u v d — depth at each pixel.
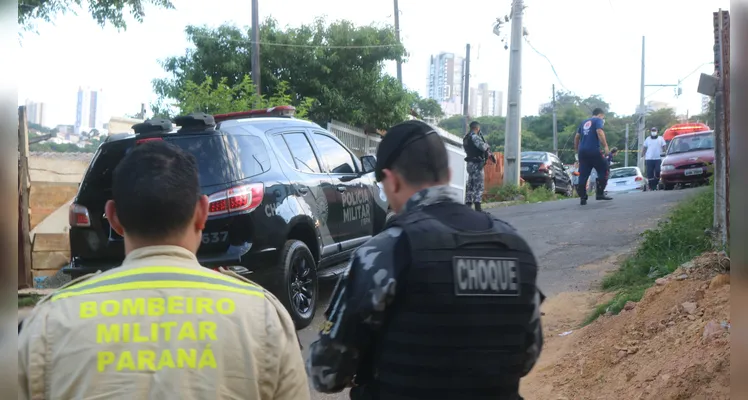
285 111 6.91
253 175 5.66
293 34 19.42
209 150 5.48
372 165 7.64
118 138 5.68
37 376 1.55
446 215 2.05
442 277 1.92
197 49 18.89
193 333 1.60
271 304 1.73
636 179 24.38
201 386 1.57
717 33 5.88
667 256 6.65
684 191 14.02
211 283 1.69
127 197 1.70
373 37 19.61
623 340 4.54
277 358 1.66
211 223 5.36
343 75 19.55
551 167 22.83
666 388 3.55
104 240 5.75
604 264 7.57
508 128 19.02
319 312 6.57
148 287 1.64
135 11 12.59
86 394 1.53
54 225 10.27
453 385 1.91
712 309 4.19
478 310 1.93
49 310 1.62
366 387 2.06
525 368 2.07
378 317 1.93
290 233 6.16
